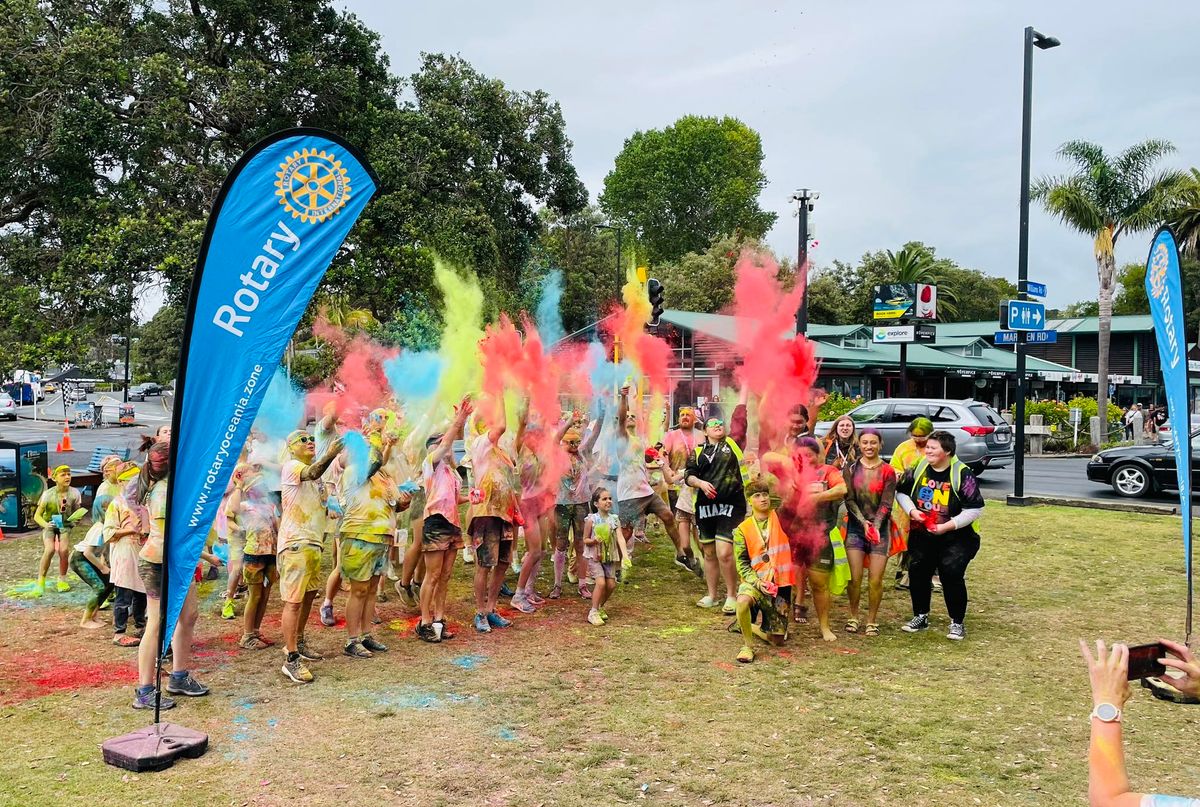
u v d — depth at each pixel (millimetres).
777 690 5703
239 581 7406
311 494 5828
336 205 5059
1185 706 5430
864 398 37562
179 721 5039
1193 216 27422
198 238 14148
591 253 43625
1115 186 28297
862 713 5285
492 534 6973
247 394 4809
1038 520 12703
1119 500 15297
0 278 15398
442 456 6719
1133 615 7648
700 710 5328
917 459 7211
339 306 18438
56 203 14805
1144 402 48250
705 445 7711
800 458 6930
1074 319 52062
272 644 6598
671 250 59906
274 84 17391
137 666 6043
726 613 7570
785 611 6578
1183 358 5055
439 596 6859
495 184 21516
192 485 4688
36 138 14031
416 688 5664
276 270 4879
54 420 43188
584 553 7691
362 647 6383
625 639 6859
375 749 4672
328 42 19078
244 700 5402
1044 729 5043
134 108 15320
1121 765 1914
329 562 8781
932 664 6289
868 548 7043
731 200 59406
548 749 4711
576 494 8219
